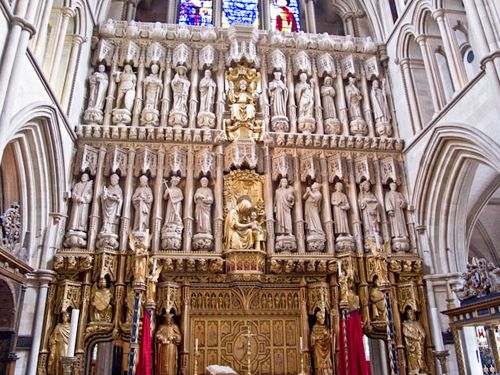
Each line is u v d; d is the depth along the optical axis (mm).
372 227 14508
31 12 10781
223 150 15156
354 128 16016
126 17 18406
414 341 13273
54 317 12523
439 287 13938
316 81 16688
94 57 16047
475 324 10359
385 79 17312
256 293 13438
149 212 14070
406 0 16781
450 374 12961
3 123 9352
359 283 13820
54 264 12758
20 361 11805
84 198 13789
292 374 12773
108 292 12852
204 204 14156
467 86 12555
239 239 13641
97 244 13305
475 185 16172
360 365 10328
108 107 15297
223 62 16547
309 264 13594
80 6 15047
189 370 12477
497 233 20016
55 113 12516
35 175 12656
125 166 14555
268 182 14734
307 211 14562
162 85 15992
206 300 13250
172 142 15000
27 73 10906
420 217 14742
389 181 15477
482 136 11875
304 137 15398
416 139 15016
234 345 12906
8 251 9484
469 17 11984
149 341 10477
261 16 19562
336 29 20562
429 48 15375
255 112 15898
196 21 19359
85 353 12359
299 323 13297
